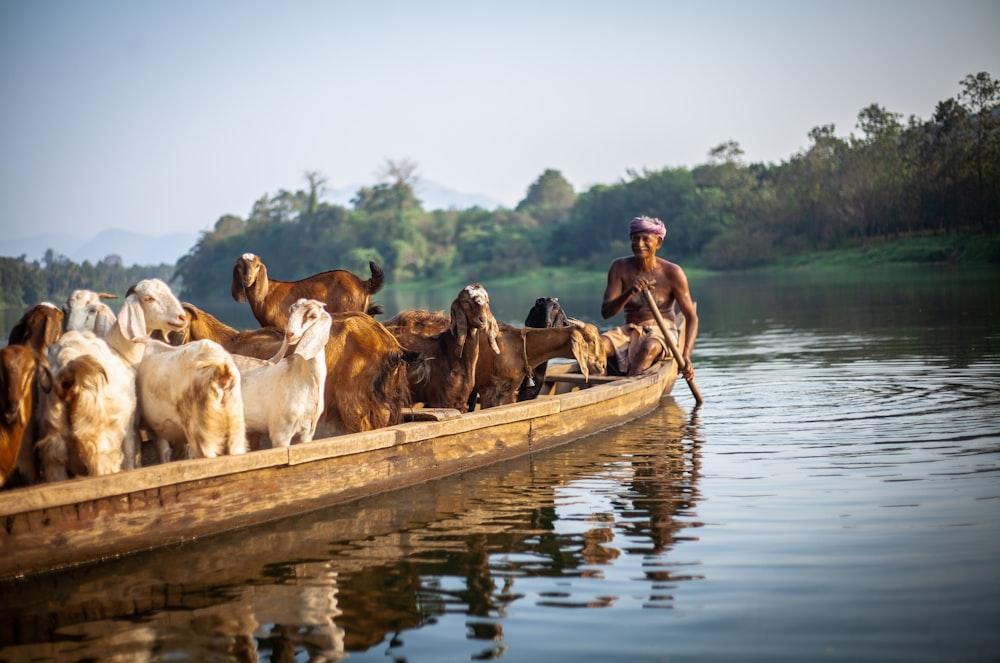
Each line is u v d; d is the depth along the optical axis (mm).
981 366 14125
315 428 8219
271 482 7340
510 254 116312
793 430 10320
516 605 5637
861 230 79062
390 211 129875
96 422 6695
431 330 11375
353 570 6320
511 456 9594
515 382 10742
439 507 7785
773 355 17719
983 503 7137
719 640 5035
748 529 6820
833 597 5500
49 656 5098
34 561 6105
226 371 7000
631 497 7902
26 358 6348
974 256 61062
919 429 9891
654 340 13172
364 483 8062
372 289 12336
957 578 5668
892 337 19484
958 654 4746
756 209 95188
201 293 141750
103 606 5746
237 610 5680
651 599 5617
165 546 6734
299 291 11766
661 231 13484
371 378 8711
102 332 7633
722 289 51406
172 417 7238
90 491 6242
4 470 6316
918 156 75625
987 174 66938
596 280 98375
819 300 35375
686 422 11328
